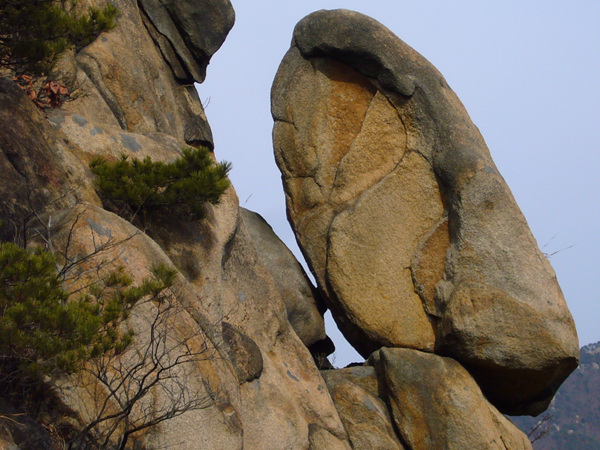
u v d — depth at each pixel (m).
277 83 14.73
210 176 10.65
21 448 7.38
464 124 13.71
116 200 10.41
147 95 13.89
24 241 8.39
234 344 11.02
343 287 13.66
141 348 8.87
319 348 14.68
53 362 7.32
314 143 14.40
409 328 13.33
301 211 14.40
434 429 12.49
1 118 9.25
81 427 8.23
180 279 9.88
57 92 11.27
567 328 12.77
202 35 15.77
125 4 14.63
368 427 12.58
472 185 13.21
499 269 12.91
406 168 13.76
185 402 9.01
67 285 8.63
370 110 14.11
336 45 14.12
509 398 13.48
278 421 11.12
